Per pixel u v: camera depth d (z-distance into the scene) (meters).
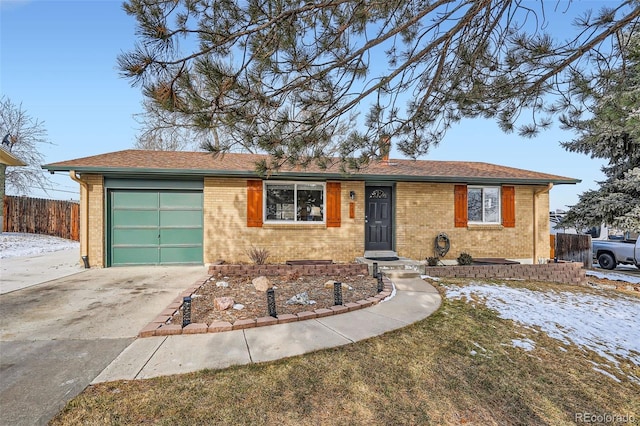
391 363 3.73
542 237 11.12
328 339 4.26
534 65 4.54
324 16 3.72
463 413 2.97
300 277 8.13
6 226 15.55
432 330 4.76
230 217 9.56
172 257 9.45
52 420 2.58
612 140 11.48
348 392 3.14
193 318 4.85
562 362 4.14
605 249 13.08
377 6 3.62
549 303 6.64
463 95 4.84
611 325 5.61
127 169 8.60
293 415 2.77
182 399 2.89
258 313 5.14
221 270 8.09
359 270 8.67
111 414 2.67
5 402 2.79
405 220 10.41
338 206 10.09
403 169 11.13
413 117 5.04
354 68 4.19
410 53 4.67
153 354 3.73
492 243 10.80
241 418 2.70
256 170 4.65
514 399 3.27
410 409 2.96
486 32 4.40
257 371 3.40
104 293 6.42
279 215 9.91
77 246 14.02
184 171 8.90
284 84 3.86
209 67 3.17
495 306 6.17
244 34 3.30
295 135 4.30
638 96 3.56
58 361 3.54
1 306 5.55
